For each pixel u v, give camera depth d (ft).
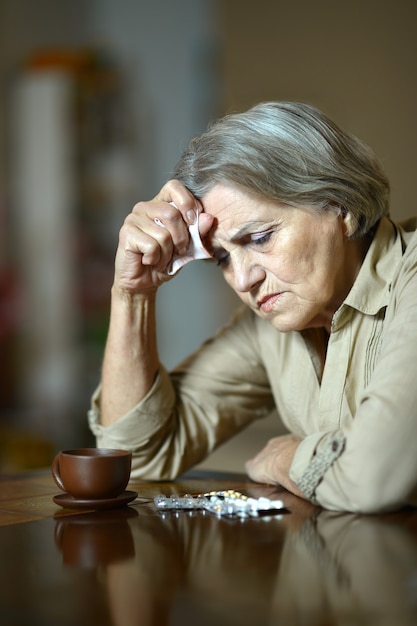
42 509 4.89
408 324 4.78
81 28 20.72
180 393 6.40
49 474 6.22
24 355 18.86
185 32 19.70
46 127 18.89
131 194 19.57
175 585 3.30
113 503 4.83
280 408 6.29
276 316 5.44
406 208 16.81
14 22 19.62
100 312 19.06
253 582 3.32
